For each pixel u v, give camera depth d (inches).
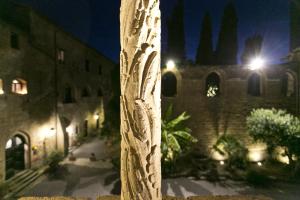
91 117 1099.9
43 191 537.0
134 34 78.0
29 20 661.9
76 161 753.0
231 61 1140.5
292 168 619.8
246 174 625.9
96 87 1160.8
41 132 690.8
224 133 746.2
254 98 735.7
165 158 609.6
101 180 605.0
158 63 82.8
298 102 719.1
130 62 79.3
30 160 639.1
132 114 79.8
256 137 641.0
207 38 1157.1
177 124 676.1
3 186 498.6
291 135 578.2
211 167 695.7
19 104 597.0
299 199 504.1
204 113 745.6
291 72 733.3
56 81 775.7
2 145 532.4
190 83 738.8
